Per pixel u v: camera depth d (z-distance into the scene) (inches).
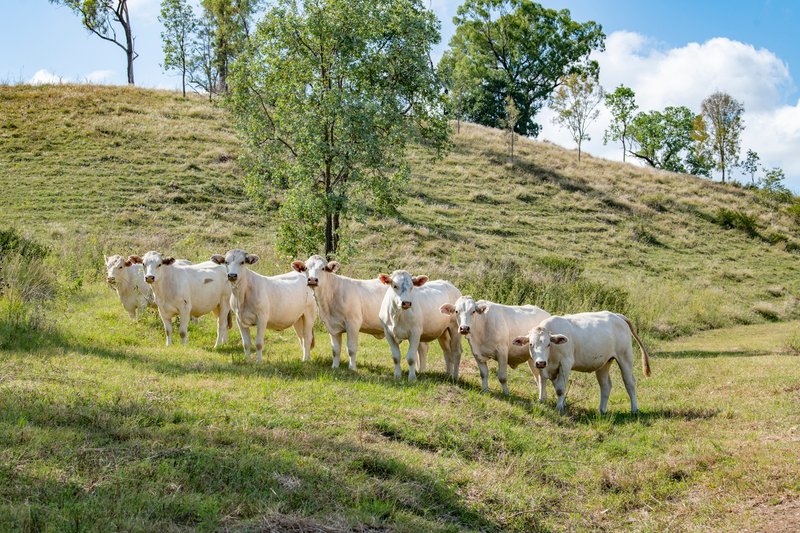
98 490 258.7
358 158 815.7
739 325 1047.6
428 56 877.2
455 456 352.5
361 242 1254.3
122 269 653.3
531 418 429.1
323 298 515.5
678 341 880.9
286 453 310.3
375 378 479.5
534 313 514.3
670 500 329.7
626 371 483.2
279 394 404.2
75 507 243.8
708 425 433.1
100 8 2450.8
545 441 392.2
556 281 1001.5
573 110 2190.0
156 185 1403.8
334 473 300.8
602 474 350.0
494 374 566.9
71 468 272.7
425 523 275.0
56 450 286.4
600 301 898.1
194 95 2096.5
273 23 822.5
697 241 1643.7
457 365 530.3
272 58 818.8
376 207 883.4
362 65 826.2
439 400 434.6
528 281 916.6
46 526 230.5
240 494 271.3
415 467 323.3
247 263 521.3
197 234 1190.9
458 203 1604.3
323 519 261.3
